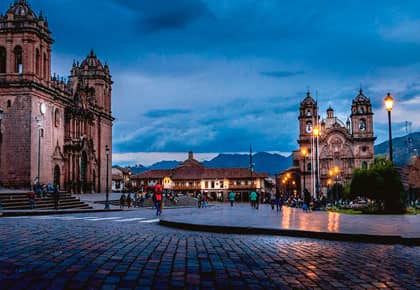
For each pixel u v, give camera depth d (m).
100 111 82.62
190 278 7.79
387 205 35.75
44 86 59.41
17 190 50.78
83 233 15.05
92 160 75.56
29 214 29.45
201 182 117.38
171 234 15.77
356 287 7.35
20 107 56.56
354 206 53.88
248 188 114.75
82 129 73.38
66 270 8.12
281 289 7.17
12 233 14.41
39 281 7.21
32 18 57.81
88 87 79.75
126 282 7.32
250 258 10.16
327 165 117.75
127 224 20.53
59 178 64.75
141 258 9.72
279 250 11.59
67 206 41.78
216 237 15.02
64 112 67.75
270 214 28.03
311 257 10.45
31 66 57.41
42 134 59.47
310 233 15.35
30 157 55.94
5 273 7.76
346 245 13.20
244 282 7.61
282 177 140.25
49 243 11.91
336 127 118.00
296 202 55.38
